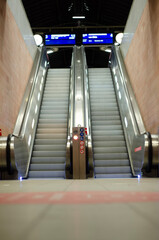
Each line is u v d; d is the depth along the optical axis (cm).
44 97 1070
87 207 153
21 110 793
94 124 910
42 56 1227
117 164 723
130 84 927
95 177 673
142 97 797
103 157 748
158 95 639
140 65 825
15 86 800
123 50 1160
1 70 661
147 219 115
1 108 649
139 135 638
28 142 730
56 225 104
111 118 938
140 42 829
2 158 533
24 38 960
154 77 673
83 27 1798
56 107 1001
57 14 1850
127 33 1073
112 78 1217
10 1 771
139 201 179
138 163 622
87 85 1064
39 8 1684
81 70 1130
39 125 898
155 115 663
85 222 109
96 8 1802
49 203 171
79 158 583
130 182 424
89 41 1522
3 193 243
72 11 1853
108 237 84
